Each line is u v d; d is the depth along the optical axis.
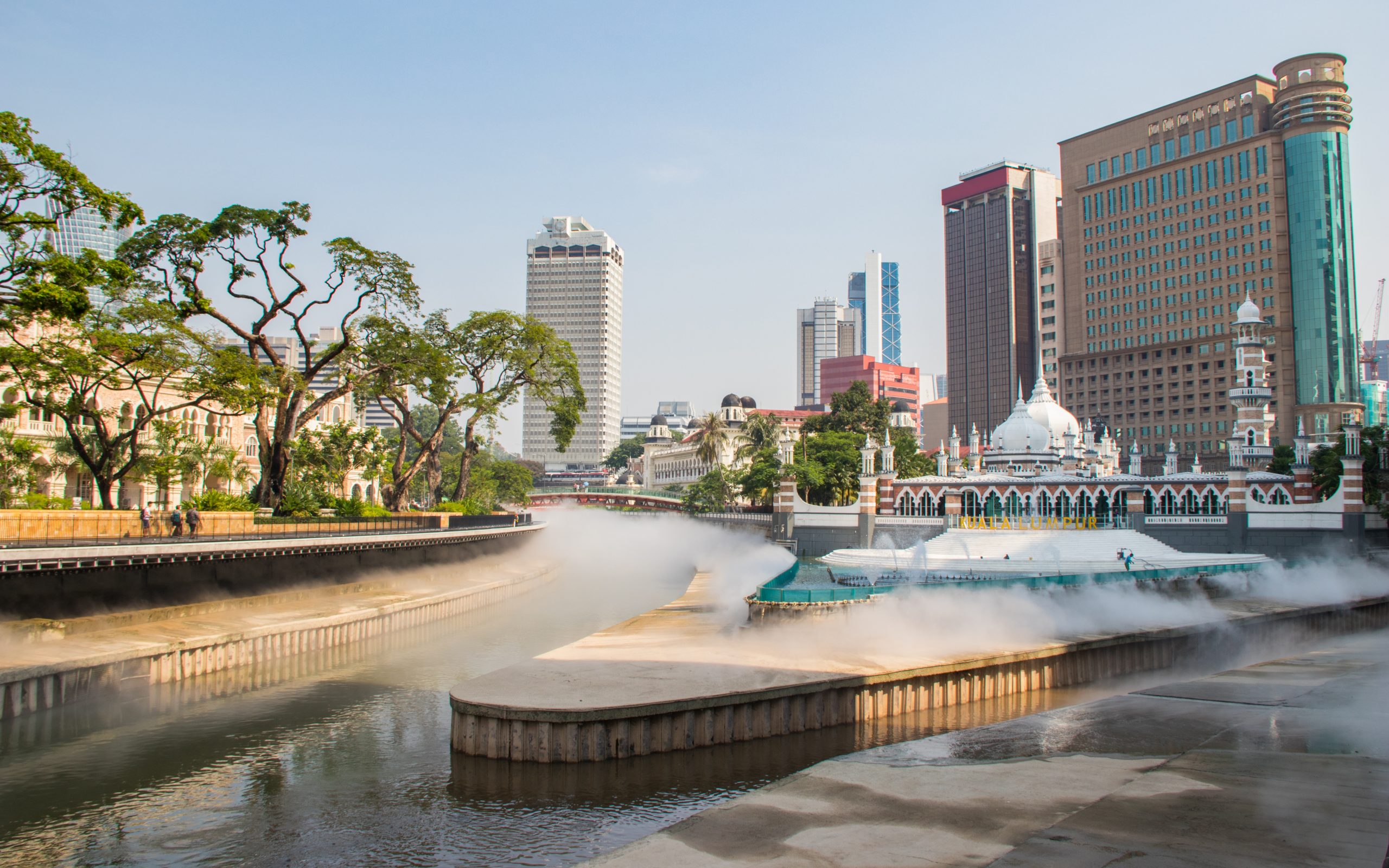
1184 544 92.88
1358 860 20.77
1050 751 31.98
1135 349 193.12
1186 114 189.00
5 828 29.56
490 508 139.62
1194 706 39.31
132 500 83.75
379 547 71.88
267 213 64.50
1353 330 168.25
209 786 33.31
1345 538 84.56
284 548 56.66
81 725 40.41
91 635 46.06
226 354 60.41
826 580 77.56
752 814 24.88
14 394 66.00
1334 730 34.41
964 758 31.09
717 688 38.47
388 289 72.75
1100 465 121.38
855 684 41.53
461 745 35.69
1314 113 169.25
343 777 34.12
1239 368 95.75
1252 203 176.25
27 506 58.97
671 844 22.62
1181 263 187.62
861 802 25.81
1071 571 82.62
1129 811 24.53
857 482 132.50
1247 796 25.73
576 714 34.56
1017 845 22.06
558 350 94.56
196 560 51.84
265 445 69.06
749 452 153.50
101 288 53.50
